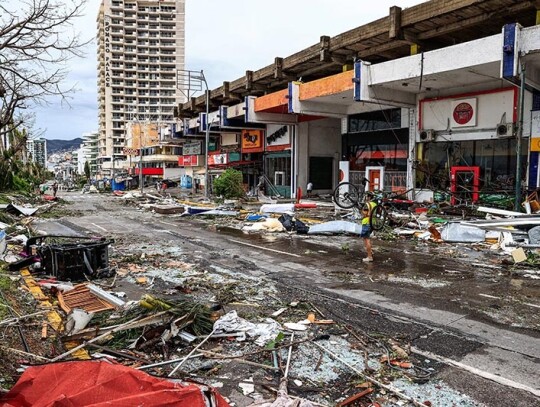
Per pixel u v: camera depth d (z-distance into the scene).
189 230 17.00
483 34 20.66
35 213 22.61
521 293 7.82
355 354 5.17
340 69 28.42
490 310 6.85
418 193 22.02
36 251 9.52
